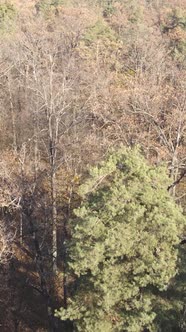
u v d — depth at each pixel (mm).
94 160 24672
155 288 15492
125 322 14617
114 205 14320
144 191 14609
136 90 26672
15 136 32500
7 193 20203
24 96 36812
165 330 15562
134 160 14938
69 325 20859
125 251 14125
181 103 25391
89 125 31234
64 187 24359
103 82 31062
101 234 14344
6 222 21984
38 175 24031
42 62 36781
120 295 14570
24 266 24812
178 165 22734
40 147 32531
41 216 23906
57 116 24500
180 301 15500
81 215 14562
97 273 14422
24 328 22484
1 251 19891
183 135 25109
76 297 15250
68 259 16422
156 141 27016
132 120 25562
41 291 21781
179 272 15617
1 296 22453
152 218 14406
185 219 15055
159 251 14602
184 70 35219
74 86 31812
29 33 39375
